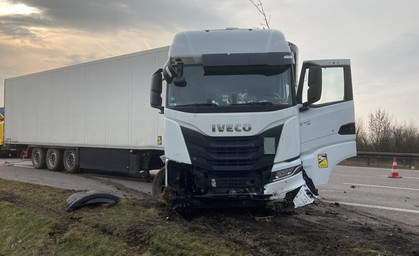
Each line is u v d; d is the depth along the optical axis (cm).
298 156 529
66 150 1315
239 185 515
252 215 572
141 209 599
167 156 529
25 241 486
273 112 514
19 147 1574
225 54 545
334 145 568
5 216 591
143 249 421
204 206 525
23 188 823
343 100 574
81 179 1137
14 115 1568
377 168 1689
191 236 451
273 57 541
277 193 508
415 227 561
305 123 562
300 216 599
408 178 1250
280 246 420
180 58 550
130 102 1047
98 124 1147
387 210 690
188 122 518
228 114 511
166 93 547
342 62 575
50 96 1358
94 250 427
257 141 508
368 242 453
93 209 602
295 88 547
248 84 537
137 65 1030
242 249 410
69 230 498
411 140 2241
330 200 794
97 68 1155
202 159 512
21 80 1523
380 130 2386
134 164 1051
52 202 661
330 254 396
